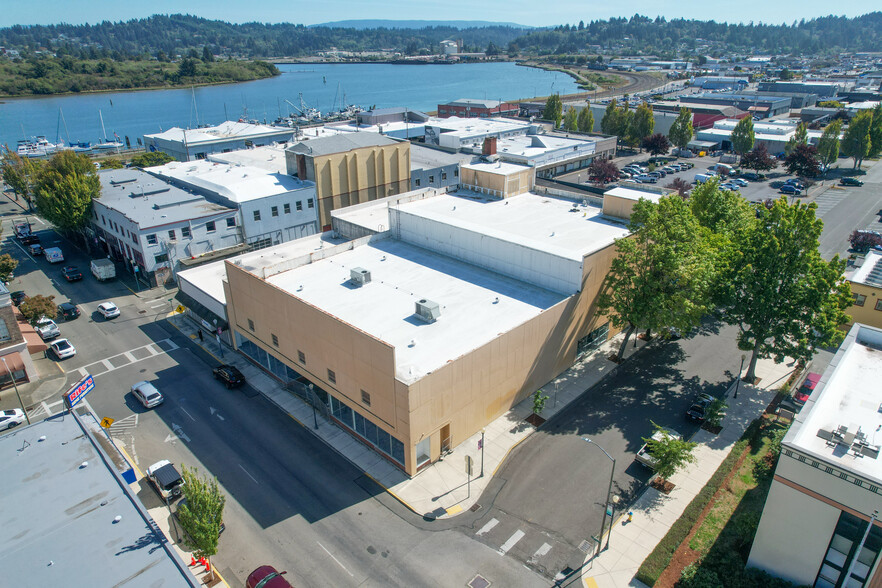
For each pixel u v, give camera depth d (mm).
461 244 53438
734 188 107000
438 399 36500
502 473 37781
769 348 44656
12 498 28344
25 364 48219
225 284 51219
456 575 30344
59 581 23672
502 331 41094
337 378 40562
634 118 143375
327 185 77312
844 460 26172
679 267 43375
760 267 43938
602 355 52156
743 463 38344
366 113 141875
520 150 114000
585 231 53938
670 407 44719
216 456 39656
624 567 30672
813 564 27641
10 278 70125
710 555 30891
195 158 108875
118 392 47344
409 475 37500
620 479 37219
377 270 51750
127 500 28078
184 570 23984
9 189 110938
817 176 118312
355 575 30453
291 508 35062
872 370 33188
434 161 94438
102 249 77688
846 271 56656
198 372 50406
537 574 30312
